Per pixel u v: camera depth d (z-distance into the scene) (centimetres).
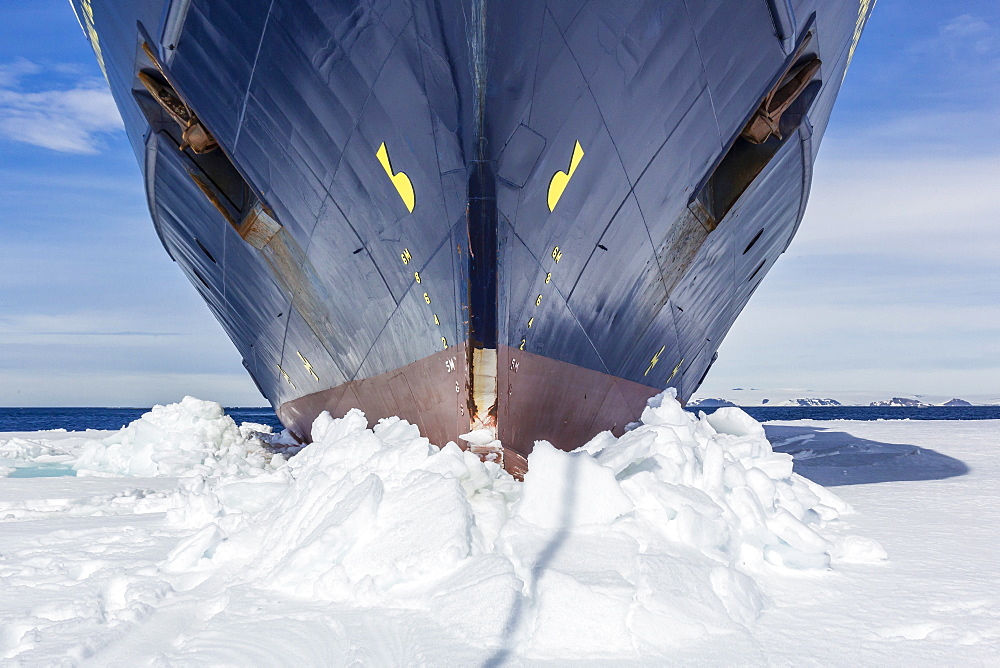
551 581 262
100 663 237
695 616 252
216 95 545
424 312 547
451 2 408
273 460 948
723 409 552
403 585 296
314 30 455
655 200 570
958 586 309
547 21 421
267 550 356
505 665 222
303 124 516
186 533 453
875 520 479
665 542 308
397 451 382
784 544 343
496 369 525
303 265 638
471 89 434
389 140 483
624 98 484
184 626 273
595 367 639
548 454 345
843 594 298
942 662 225
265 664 230
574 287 562
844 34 632
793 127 636
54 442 1465
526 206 489
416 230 511
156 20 525
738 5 483
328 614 272
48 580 343
